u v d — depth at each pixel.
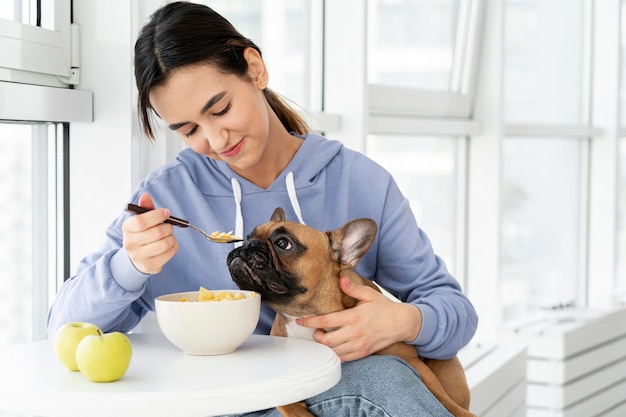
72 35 1.61
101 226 1.64
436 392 1.28
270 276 1.18
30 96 1.46
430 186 2.92
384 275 1.53
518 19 3.31
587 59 3.89
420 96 2.76
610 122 3.84
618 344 3.21
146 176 1.62
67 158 1.66
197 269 1.42
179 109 1.22
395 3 2.72
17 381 0.99
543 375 2.84
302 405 1.17
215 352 1.11
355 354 1.23
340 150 1.55
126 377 1.00
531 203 3.48
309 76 2.39
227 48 1.24
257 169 1.47
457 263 3.08
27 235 1.64
